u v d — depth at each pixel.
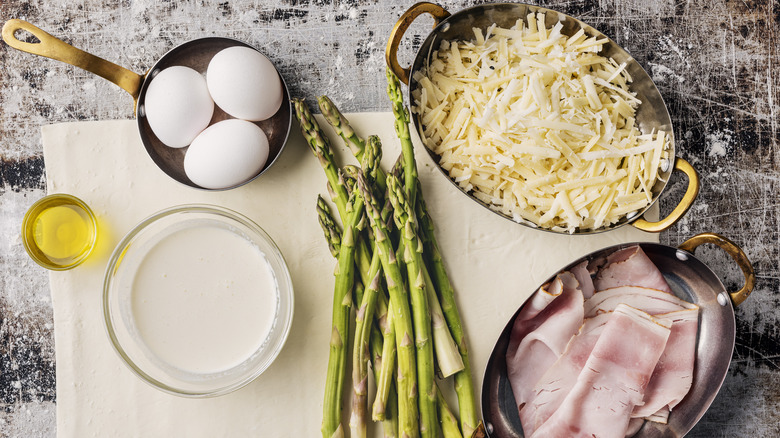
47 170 0.65
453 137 0.63
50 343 0.67
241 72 0.61
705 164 0.68
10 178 0.67
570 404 0.63
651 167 0.62
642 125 0.64
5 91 0.67
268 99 0.62
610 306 0.65
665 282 0.64
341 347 0.63
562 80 0.62
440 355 0.63
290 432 0.65
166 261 0.63
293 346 0.65
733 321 0.63
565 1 0.68
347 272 0.63
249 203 0.66
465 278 0.66
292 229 0.66
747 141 0.68
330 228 0.65
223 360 0.63
